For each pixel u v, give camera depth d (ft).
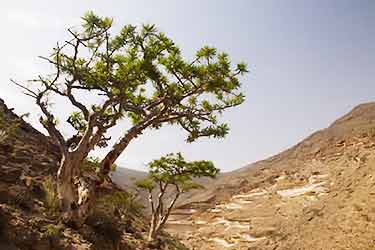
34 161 54.60
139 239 66.90
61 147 39.32
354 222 122.42
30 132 73.26
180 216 197.67
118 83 42.11
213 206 201.16
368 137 203.82
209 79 46.14
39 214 35.32
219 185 233.96
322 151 216.33
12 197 35.32
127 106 43.98
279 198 177.06
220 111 50.55
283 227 144.15
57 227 33.01
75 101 41.24
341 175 170.50
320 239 123.65
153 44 44.06
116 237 41.68
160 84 45.32
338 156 197.88
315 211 144.66
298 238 131.34
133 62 42.78
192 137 50.96
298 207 157.17
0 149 50.01
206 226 175.22
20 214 31.58
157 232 84.12
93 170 48.57
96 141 40.86
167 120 46.29
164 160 99.35
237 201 197.26
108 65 43.01
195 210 201.26
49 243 29.40
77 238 34.24
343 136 222.07
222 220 176.86
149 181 99.66
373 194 132.16
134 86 45.27
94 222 40.55
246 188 211.00
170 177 97.86
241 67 46.98
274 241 136.67
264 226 151.33
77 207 37.19
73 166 38.75
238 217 171.63
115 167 59.00
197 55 46.14
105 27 42.14
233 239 150.51
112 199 53.93
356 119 250.98
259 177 222.07
